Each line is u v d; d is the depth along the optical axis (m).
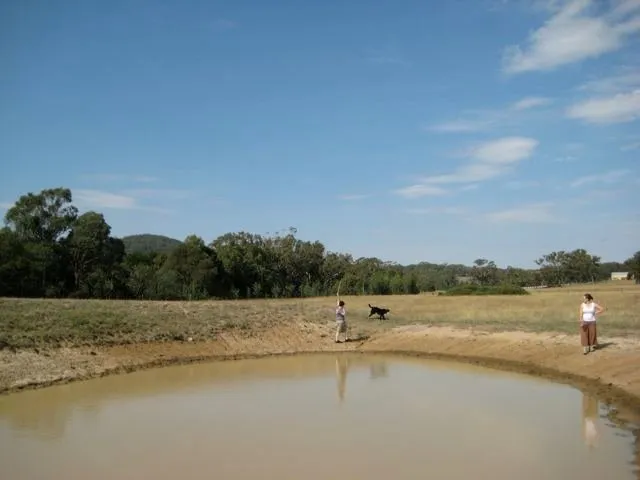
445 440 12.27
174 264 68.12
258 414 14.80
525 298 47.50
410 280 84.69
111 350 23.64
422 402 15.94
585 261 119.56
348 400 16.36
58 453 11.77
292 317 32.44
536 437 12.37
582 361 19.55
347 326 31.12
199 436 12.84
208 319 29.94
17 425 13.97
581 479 9.87
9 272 54.06
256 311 33.62
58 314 26.27
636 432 12.57
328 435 12.77
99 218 64.81
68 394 17.70
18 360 20.47
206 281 67.31
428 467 10.59
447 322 30.39
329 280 91.19
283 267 88.44
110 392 17.98
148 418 14.52
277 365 23.64
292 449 11.79
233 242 87.19
